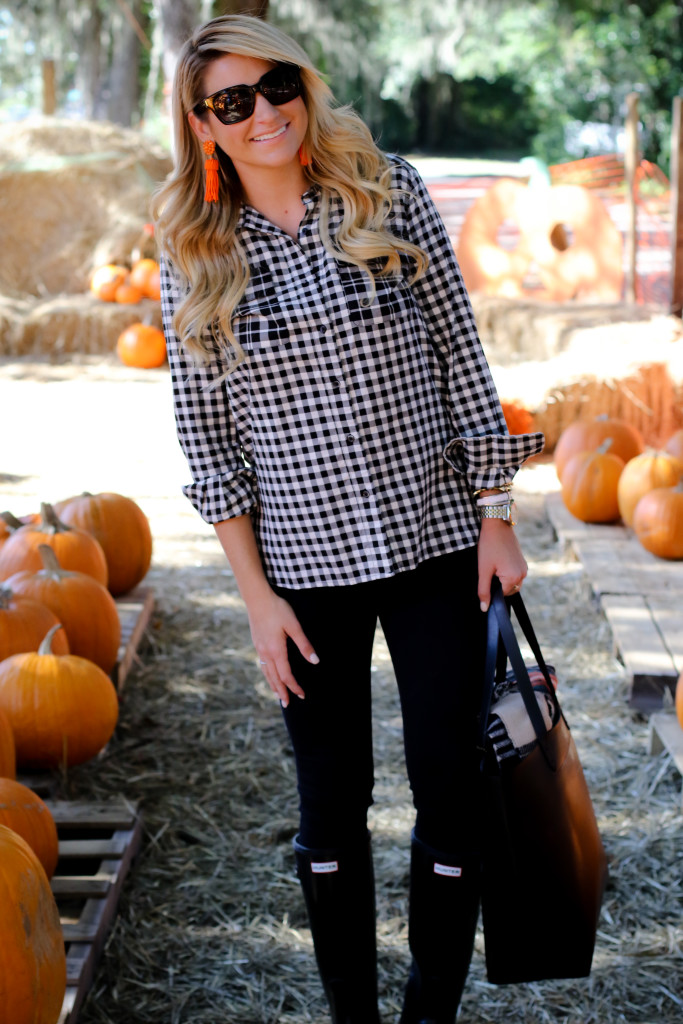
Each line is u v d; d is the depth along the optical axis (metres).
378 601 1.85
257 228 1.73
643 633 3.65
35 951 1.76
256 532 1.90
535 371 6.68
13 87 25.66
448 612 1.83
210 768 3.19
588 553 4.54
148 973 2.33
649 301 11.19
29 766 2.97
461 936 1.93
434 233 1.78
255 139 1.68
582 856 1.84
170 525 5.39
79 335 9.91
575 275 10.32
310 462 1.76
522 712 1.80
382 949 2.39
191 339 1.74
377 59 27.17
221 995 2.27
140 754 3.26
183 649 4.03
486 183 18.39
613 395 6.39
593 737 3.28
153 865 2.72
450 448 1.82
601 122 28.42
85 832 2.85
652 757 3.13
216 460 1.85
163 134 17.41
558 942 1.85
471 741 1.84
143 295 10.40
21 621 3.10
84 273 10.95
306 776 1.93
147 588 4.26
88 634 3.35
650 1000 2.22
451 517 1.83
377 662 3.90
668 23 25.47
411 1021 1.98
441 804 1.86
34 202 10.97
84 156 11.14
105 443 6.89
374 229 1.71
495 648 1.78
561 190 10.23
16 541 3.61
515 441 1.78
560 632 4.08
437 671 1.82
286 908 2.56
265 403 1.75
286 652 1.83
